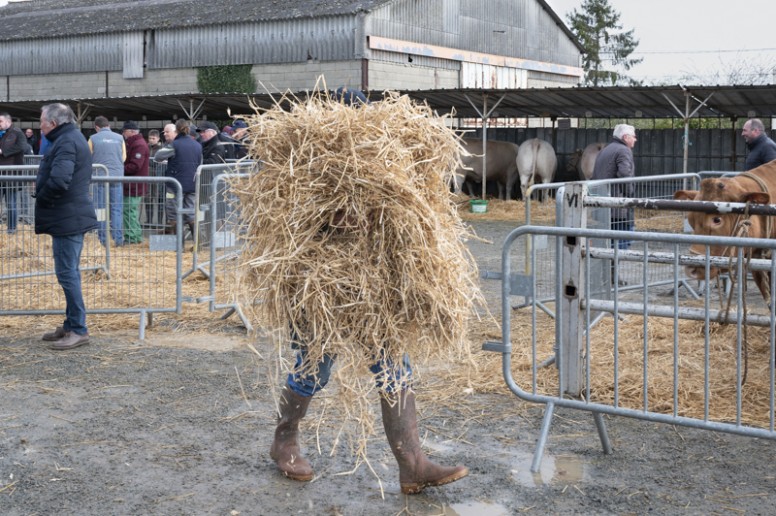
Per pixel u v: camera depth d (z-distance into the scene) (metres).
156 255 8.60
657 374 5.77
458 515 3.83
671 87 17.23
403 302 3.65
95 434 4.87
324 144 3.69
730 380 5.64
